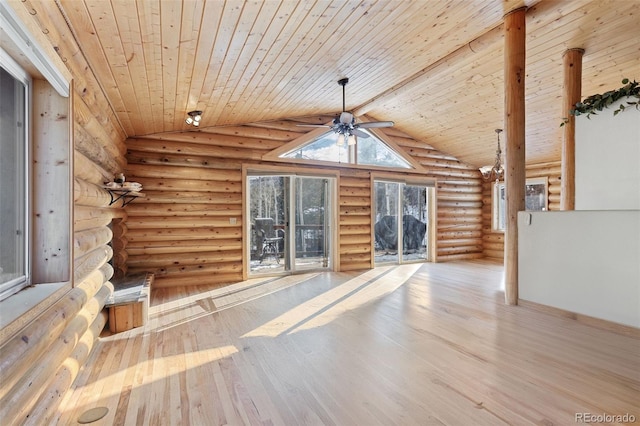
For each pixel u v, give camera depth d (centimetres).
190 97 411
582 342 298
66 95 224
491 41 392
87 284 269
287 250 641
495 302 433
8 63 181
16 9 154
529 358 269
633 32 379
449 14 336
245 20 269
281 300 457
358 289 518
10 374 141
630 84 344
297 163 639
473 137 713
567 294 354
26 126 210
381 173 727
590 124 380
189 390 228
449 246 820
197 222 561
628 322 308
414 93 575
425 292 496
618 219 315
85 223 273
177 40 276
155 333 335
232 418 197
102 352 289
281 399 216
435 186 796
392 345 300
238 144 591
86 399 217
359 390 226
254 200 614
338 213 678
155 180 537
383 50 391
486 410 201
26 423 159
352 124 468
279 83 435
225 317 385
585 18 360
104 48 265
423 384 232
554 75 468
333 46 357
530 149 708
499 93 537
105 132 366
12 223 197
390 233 759
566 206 429
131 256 531
